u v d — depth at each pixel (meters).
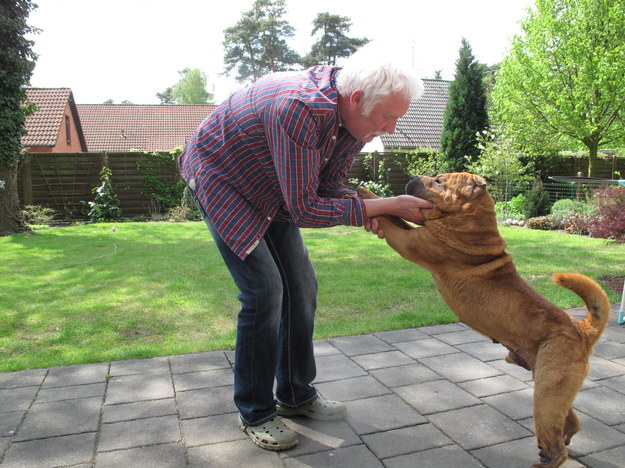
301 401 2.90
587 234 10.29
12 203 10.86
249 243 2.43
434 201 2.73
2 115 10.31
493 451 2.54
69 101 24.27
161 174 14.66
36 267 7.14
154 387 3.26
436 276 2.84
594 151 15.98
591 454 2.53
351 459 2.47
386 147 23.20
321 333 4.29
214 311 5.00
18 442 2.59
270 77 2.40
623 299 4.60
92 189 13.80
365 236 10.25
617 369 3.58
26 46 10.69
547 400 2.34
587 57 14.61
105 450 2.53
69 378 3.39
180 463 2.42
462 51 16.98
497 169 14.27
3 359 3.74
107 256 8.00
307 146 2.18
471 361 3.72
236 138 2.34
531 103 16.08
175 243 9.38
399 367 3.61
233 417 2.88
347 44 35.97
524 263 7.24
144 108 31.17
